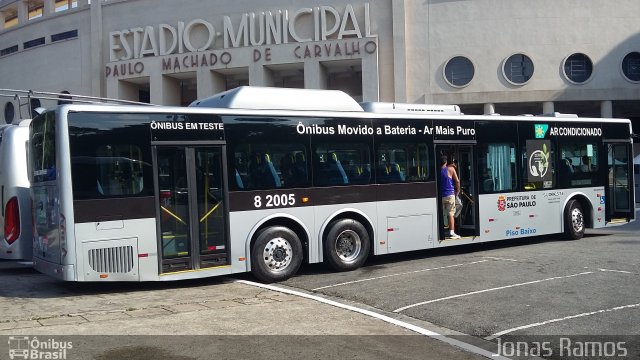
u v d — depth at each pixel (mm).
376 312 7848
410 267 11180
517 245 13875
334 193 10828
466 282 9461
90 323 7074
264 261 10008
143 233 9008
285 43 30812
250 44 31375
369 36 30000
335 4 30719
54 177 8828
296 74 33688
